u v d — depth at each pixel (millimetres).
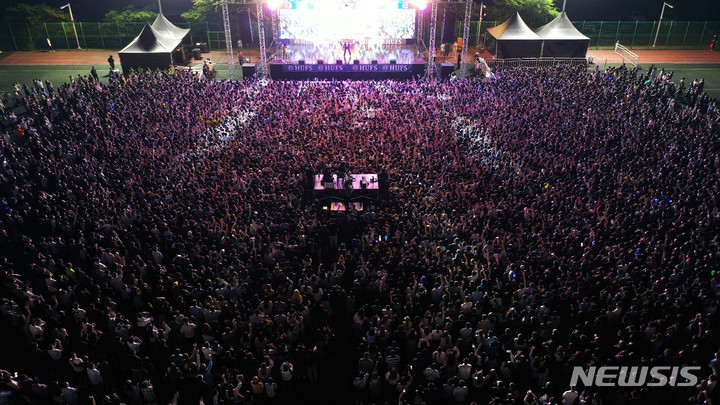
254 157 29859
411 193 26391
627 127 34281
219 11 62656
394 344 17531
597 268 20734
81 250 22031
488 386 16953
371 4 53094
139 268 20828
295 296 18781
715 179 27344
